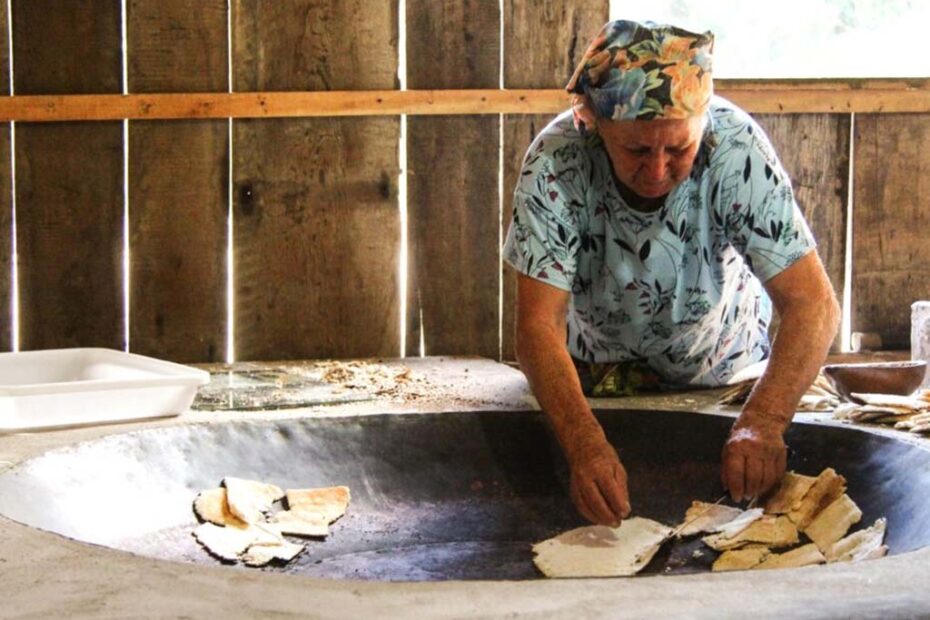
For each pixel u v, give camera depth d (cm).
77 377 320
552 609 132
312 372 366
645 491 262
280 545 236
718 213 249
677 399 295
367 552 243
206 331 397
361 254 401
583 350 299
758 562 220
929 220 420
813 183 414
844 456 243
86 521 222
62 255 391
